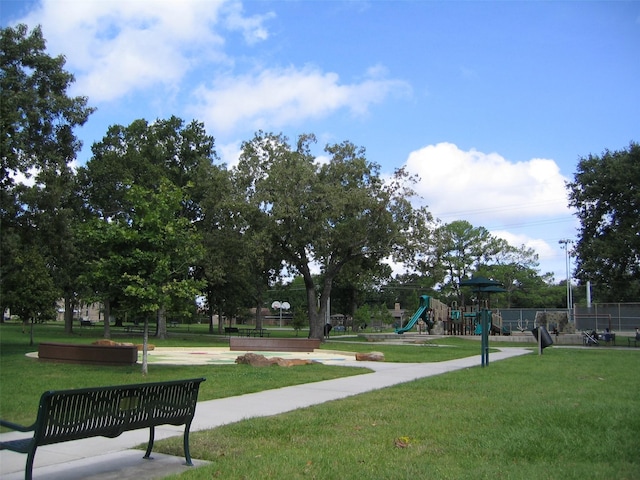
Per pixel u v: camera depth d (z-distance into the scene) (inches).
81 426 225.9
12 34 1111.6
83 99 1170.6
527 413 386.6
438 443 299.7
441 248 1628.9
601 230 1679.4
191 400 273.0
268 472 240.8
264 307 5191.9
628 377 637.3
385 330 3139.8
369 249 1653.5
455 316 1988.2
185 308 664.4
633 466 252.8
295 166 1533.0
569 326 1716.3
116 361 724.7
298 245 1589.6
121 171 1744.6
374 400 454.6
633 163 1606.8
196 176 1892.2
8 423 223.0
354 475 236.7
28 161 1069.8
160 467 256.7
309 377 617.6
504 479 230.1
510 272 3563.0
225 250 1763.0
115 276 635.5
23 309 1160.8
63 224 1139.9
